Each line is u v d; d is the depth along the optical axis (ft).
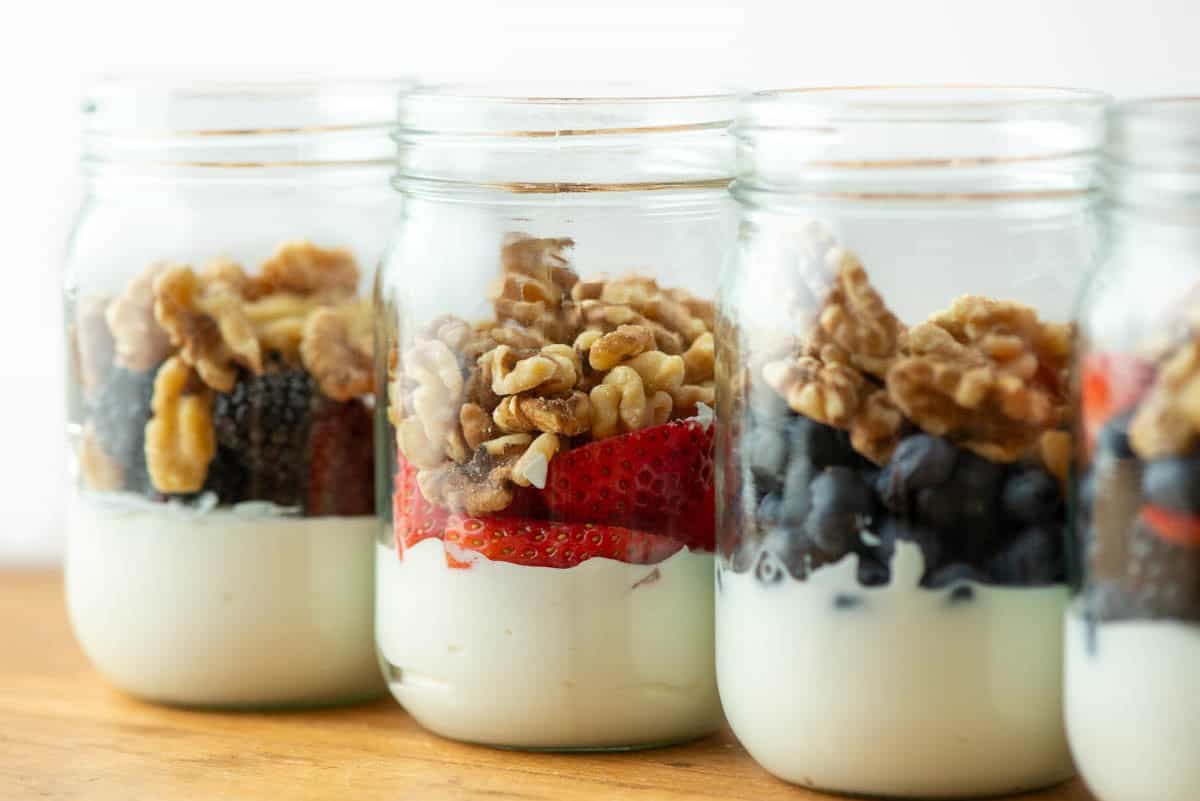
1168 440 1.74
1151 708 1.76
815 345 1.88
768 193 1.91
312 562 2.15
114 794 1.97
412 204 2.07
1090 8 2.28
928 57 2.34
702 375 2.03
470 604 2.00
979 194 1.86
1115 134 1.79
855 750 1.88
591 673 1.99
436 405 2.01
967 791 1.89
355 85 2.19
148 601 2.15
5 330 2.75
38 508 2.76
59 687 2.26
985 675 1.86
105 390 2.15
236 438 2.13
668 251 2.04
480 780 1.98
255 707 2.17
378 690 2.20
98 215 2.20
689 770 1.99
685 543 2.01
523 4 2.48
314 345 2.13
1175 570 1.74
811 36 2.38
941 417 1.85
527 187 2.01
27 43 2.70
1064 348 1.87
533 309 2.00
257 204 2.18
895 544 1.86
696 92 2.10
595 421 1.98
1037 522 1.86
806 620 1.89
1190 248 1.76
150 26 2.65
